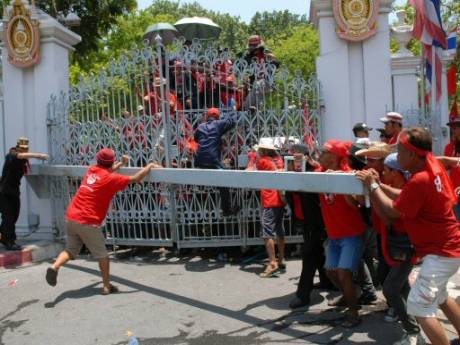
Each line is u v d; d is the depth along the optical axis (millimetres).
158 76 6906
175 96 6930
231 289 5715
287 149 6887
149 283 6035
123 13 16828
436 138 7590
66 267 6895
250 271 6426
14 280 6410
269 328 4547
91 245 5586
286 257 7035
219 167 6562
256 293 5547
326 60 7234
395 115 6480
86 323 4840
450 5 13930
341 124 7184
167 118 6820
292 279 6020
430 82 7750
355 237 4469
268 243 6199
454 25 11117
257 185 4344
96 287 5949
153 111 6996
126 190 7324
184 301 5352
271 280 6008
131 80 7113
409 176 3938
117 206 7391
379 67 7203
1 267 7102
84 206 5582
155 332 4559
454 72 12156
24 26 8117
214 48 7051
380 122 7203
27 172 7648
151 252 7527
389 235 3938
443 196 3400
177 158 6879
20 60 8203
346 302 4941
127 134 7148
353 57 7293
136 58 7035
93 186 5602
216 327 4621
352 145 4668
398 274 3887
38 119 8203
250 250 7379
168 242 7145
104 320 4895
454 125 6285
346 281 4453
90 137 7496
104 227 7559
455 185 5957
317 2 7211
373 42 7191
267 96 7020
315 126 7145
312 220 4977
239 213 6973
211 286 5848
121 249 7762
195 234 7180
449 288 5379
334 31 7227
